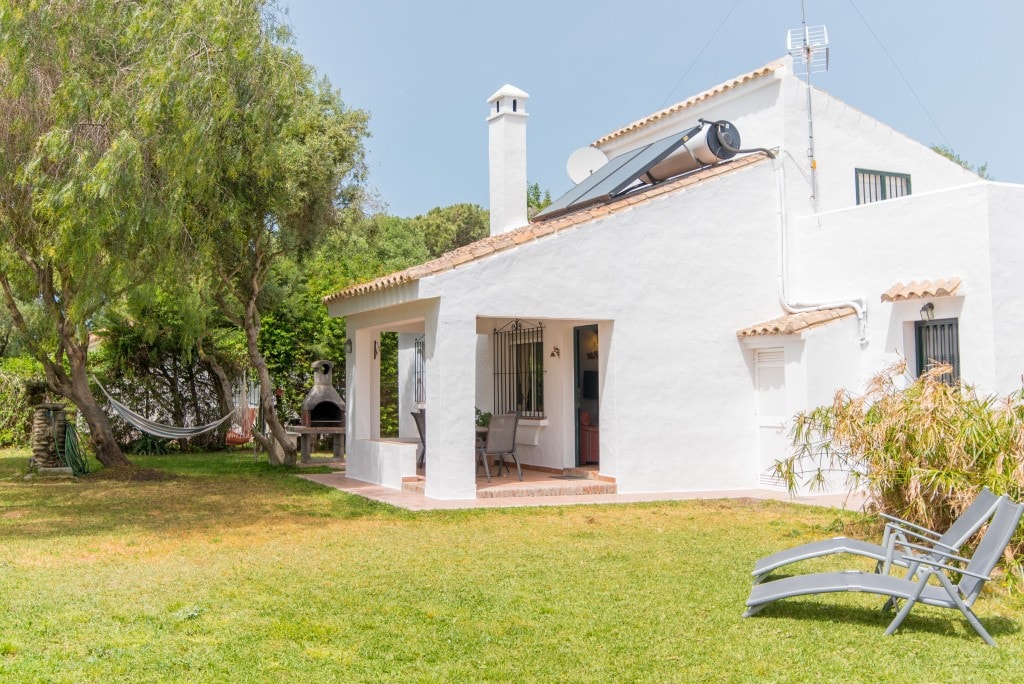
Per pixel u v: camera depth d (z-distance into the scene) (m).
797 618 6.66
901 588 6.19
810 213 15.79
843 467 13.58
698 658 5.67
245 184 15.00
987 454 8.38
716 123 15.92
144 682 5.12
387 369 25.48
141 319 20.45
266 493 14.48
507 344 17.92
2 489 14.89
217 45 11.13
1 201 11.47
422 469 16.98
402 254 40.50
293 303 23.67
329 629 6.25
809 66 16.41
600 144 20.97
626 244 14.29
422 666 5.50
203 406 23.14
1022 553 7.82
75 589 7.41
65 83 10.36
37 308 17.47
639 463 14.24
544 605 7.00
